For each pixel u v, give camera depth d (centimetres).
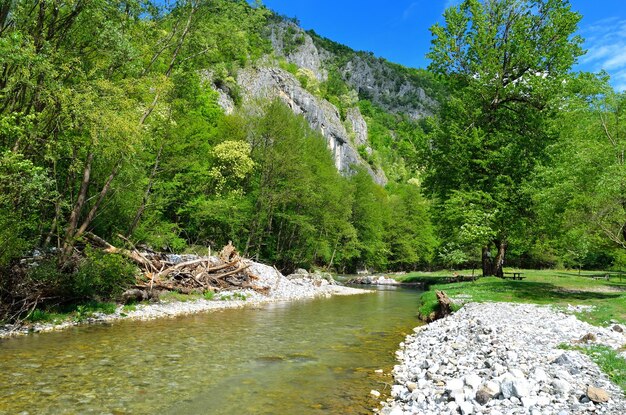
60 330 1459
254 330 1589
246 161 3966
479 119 3005
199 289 2402
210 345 1314
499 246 3341
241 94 7975
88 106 1527
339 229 5522
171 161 3088
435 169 3178
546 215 2173
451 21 3102
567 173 1978
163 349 1237
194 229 3900
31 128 1480
